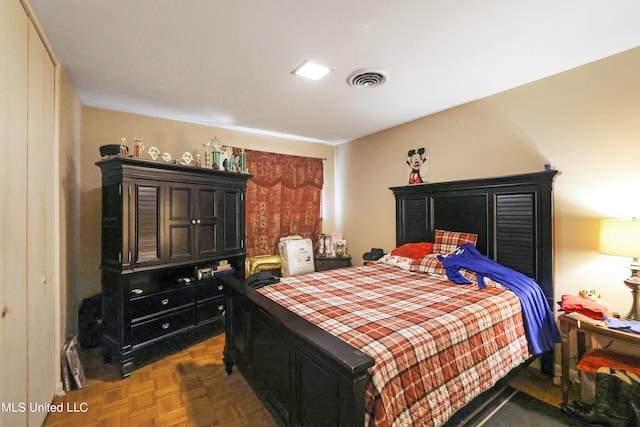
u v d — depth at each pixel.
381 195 3.96
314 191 4.54
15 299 1.34
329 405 1.22
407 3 1.52
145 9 1.55
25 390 1.46
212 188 3.00
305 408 1.40
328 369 1.22
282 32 1.76
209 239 2.97
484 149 2.83
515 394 2.11
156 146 3.28
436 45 1.91
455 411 1.39
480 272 2.38
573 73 2.26
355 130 3.91
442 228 3.12
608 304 2.12
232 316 2.32
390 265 3.17
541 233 2.38
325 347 1.20
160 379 2.29
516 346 1.88
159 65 2.15
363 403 1.09
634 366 1.76
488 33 1.79
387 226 3.89
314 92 2.65
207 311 2.95
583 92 2.22
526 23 1.69
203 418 1.85
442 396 1.35
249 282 2.39
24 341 1.44
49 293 1.85
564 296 2.13
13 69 1.33
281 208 4.22
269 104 2.94
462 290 2.19
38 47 1.66
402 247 3.29
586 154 2.21
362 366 1.05
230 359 2.33
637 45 1.96
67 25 1.68
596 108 2.16
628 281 1.90
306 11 1.57
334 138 4.36
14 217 1.33
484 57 2.08
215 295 3.02
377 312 1.73
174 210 2.68
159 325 2.56
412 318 1.62
